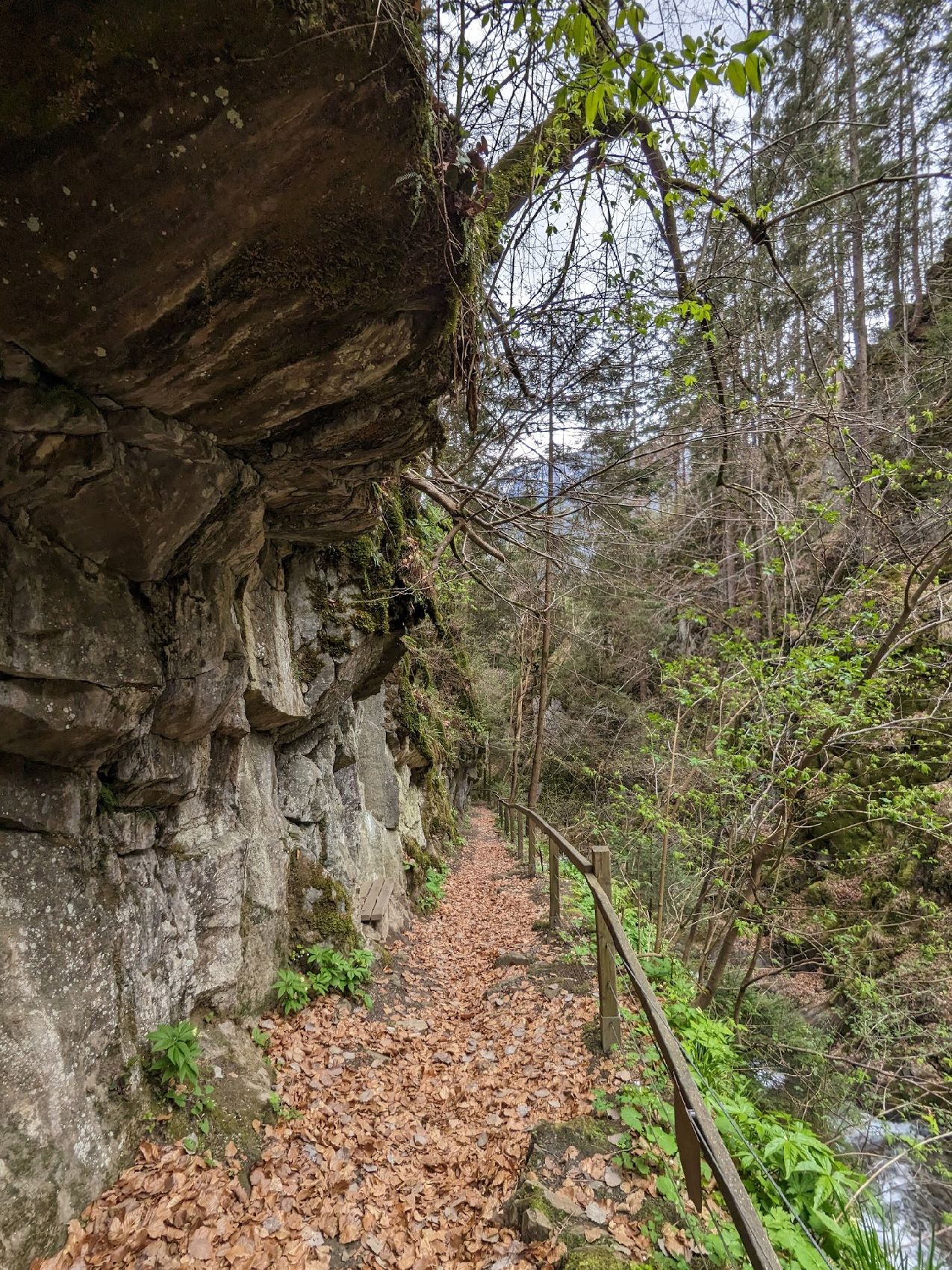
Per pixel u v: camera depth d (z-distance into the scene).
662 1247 2.41
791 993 8.19
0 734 2.27
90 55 1.34
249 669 3.96
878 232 11.61
